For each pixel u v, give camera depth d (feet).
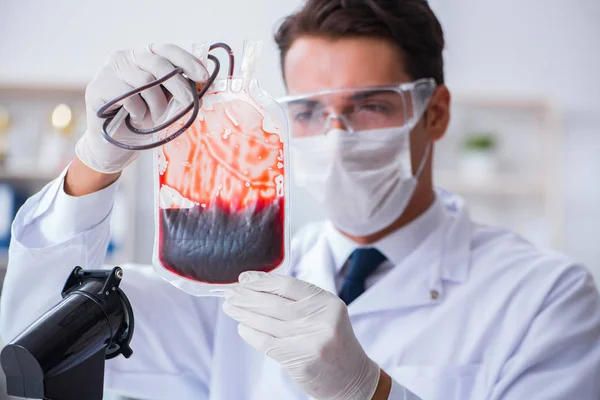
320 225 5.82
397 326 4.67
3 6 12.32
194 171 3.15
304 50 4.74
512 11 13.15
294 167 4.84
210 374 4.98
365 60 4.65
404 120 4.66
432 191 5.29
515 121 12.87
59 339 2.76
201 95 3.03
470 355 4.46
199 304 5.08
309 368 3.34
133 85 3.22
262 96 3.18
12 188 11.43
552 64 13.20
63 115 11.45
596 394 4.16
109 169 3.64
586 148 13.19
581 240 13.17
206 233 3.15
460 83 13.14
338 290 5.02
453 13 13.12
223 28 12.44
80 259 3.79
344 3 4.67
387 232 5.08
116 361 4.83
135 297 4.73
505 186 12.21
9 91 11.73
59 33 12.37
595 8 13.15
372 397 3.56
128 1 12.44
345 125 4.66
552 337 4.31
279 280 3.30
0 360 2.71
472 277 4.83
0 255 10.64
